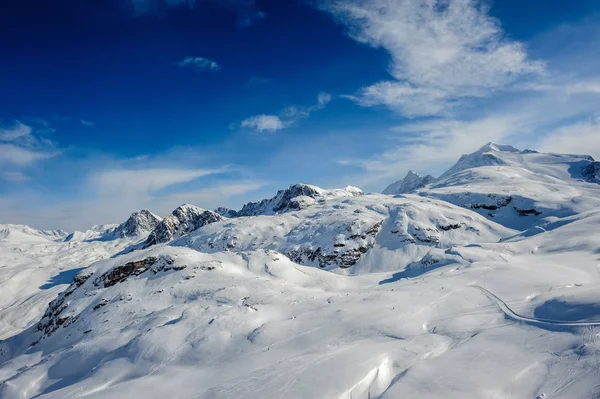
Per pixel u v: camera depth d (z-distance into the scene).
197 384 23.09
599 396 14.15
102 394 23.12
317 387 19.28
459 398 15.82
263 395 19.36
